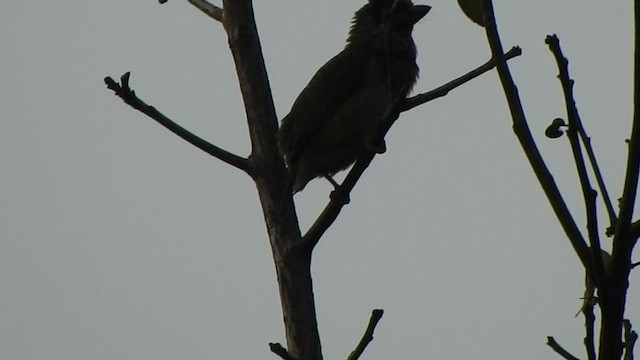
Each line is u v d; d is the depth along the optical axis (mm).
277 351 6523
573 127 4531
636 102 4316
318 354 7840
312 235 8016
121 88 8062
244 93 8695
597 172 4762
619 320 4398
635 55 4316
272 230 8258
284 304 7984
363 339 6383
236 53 8758
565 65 4543
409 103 7379
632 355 4914
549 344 5012
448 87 7176
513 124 4660
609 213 4695
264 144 8516
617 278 4426
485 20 4738
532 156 4602
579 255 4484
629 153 4355
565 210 4535
